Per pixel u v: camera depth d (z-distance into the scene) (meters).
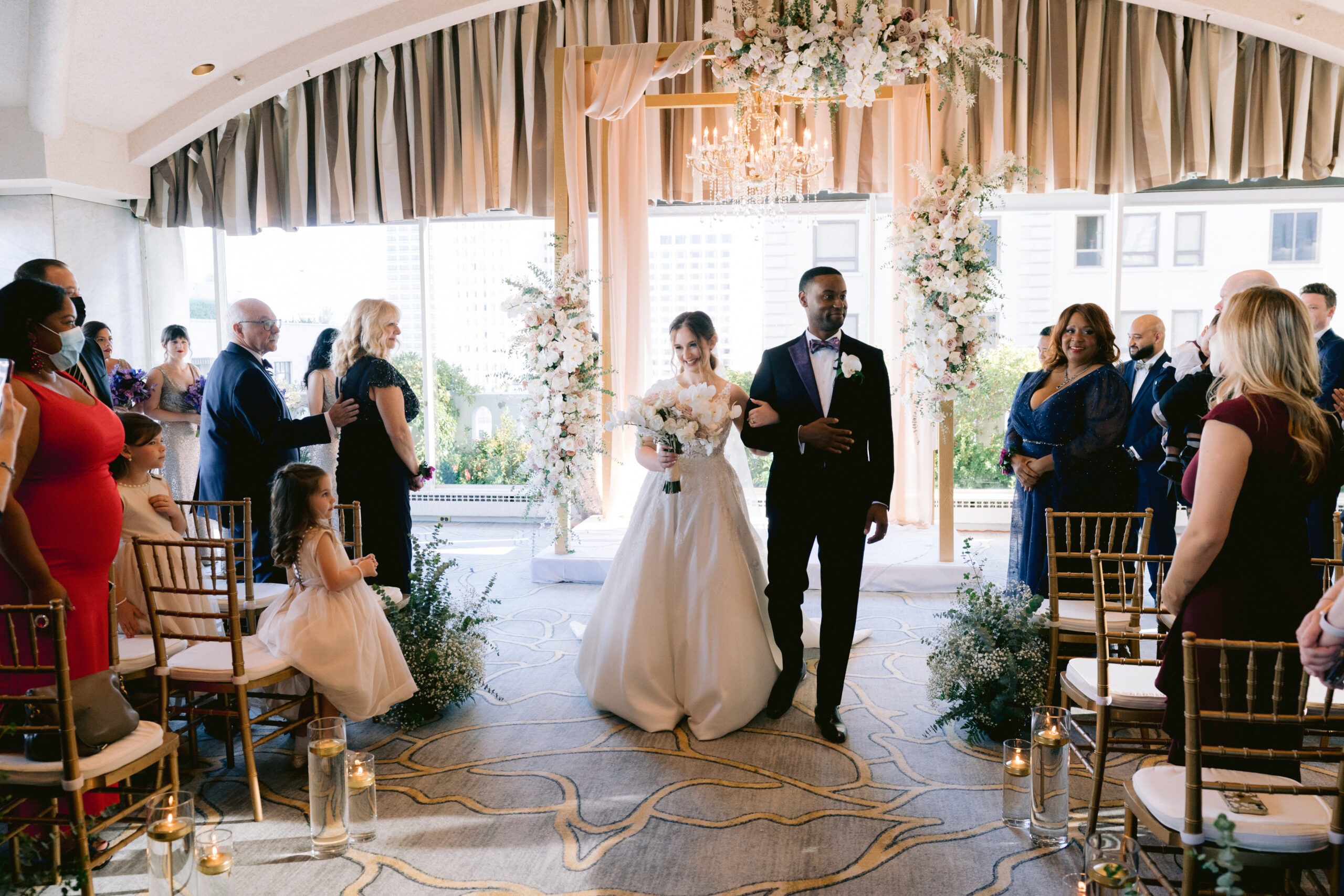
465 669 3.73
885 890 2.39
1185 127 6.86
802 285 3.51
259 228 7.75
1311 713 2.34
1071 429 3.82
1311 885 2.28
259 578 4.49
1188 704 1.75
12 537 2.37
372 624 3.24
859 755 3.29
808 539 3.55
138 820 2.64
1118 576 3.21
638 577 3.61
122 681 2.95
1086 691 2.68
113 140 7.25
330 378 5.13
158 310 8.05
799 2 5.01
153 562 3.28
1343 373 4.21
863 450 3.45
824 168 6.73
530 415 5.54
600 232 6.58
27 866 2.35
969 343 5.45
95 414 2.66
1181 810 1.85
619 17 7.19
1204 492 1.97
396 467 4.32
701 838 2.68
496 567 6.45
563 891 2.41
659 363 7.80
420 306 8.21
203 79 7.09
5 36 5.96
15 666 2.17
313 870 2.52
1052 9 6.83
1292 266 7.29
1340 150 6.82
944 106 6.50
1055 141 6.89
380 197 7.63
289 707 3.11
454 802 2.94
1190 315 7.45
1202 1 6.49
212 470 4.51
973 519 7.67
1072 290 7.56
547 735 3.49
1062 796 2.63
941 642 3.69
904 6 6.80
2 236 7.18
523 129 7.42
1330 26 6.47
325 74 7.54
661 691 3.55
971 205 5.36
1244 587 1.98
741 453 4.22
